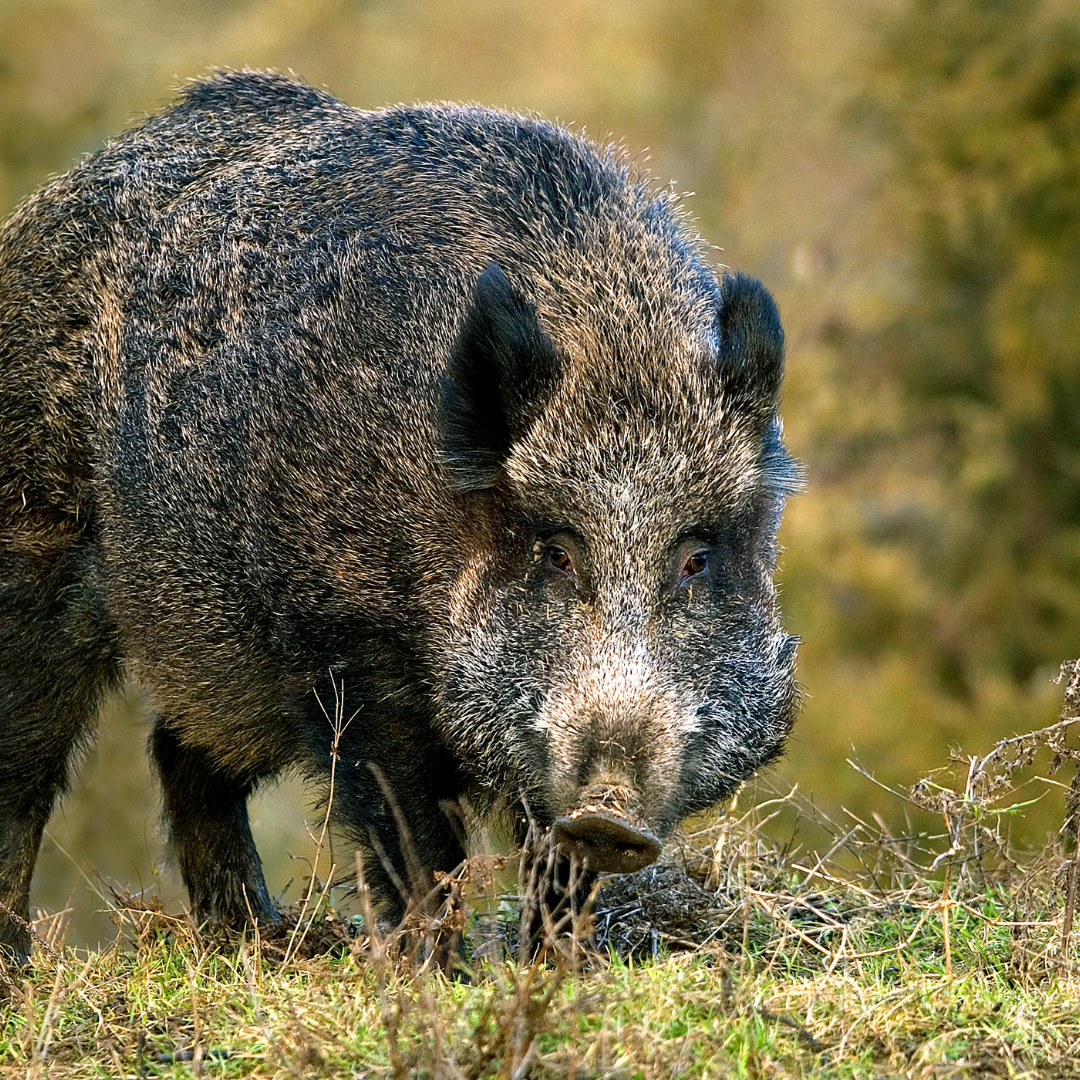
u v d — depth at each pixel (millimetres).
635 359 19375
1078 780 19344
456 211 21297
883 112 51062
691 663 18734
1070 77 48312
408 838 19750
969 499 47250
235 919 23766
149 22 68250
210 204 22656
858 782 40781
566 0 65938
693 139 57469
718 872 21328
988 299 48438
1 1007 18797
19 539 22734
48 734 22906
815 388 48250
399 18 68562
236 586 21312
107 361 22625
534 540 19031
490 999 15188
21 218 24062
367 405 20375
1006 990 17156
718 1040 15070
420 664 20031
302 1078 14750
